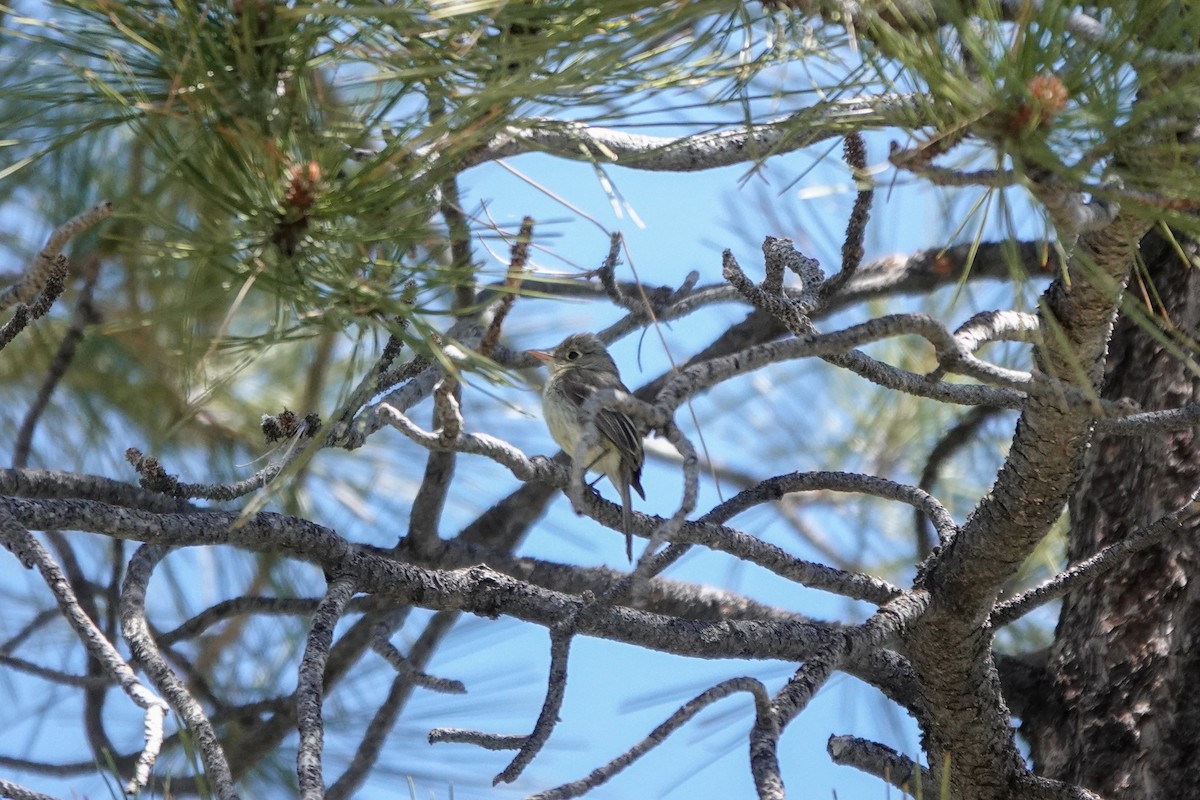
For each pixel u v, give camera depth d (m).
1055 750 8.12
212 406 10.11
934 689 7.20
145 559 6.71
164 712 5.30
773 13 5.49
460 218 6.33
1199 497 7.15
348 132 5.48
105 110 5.95
